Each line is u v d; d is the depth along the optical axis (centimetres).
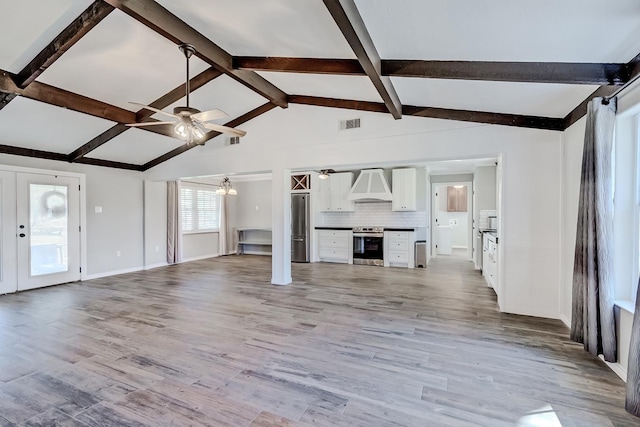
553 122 354
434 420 186
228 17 273
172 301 432
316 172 788
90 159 592
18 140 484
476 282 545
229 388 219
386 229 720
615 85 235
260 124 534
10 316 371
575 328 293
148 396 210
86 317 366
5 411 194
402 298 445
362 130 455
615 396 208
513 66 253
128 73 373
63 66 345
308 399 206
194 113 303
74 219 567
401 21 220
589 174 264
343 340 299
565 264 346
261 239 946
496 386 221
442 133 407
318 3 230
